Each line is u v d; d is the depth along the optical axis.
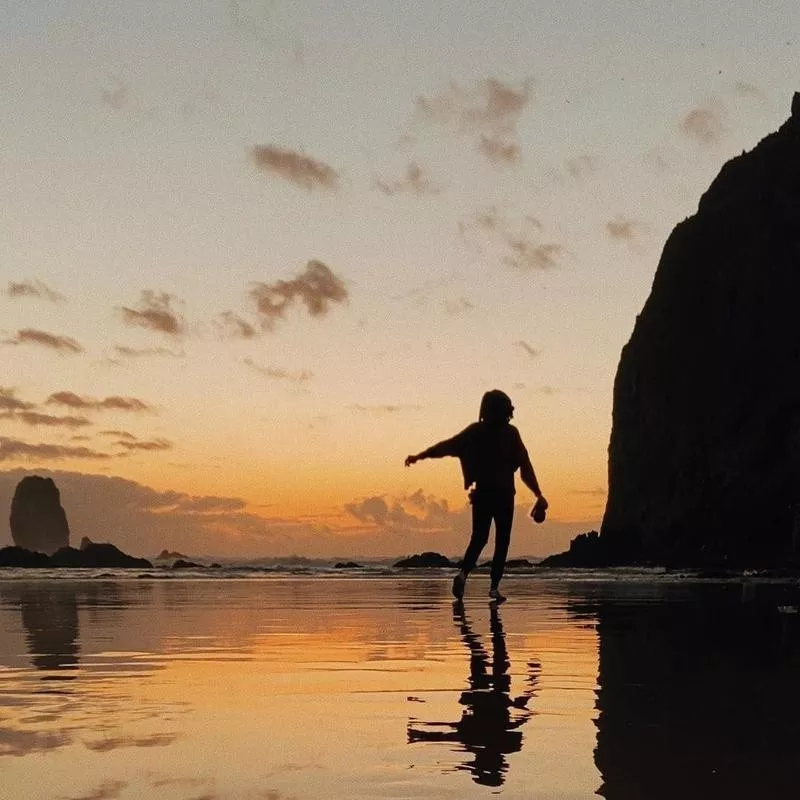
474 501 10.10
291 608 9.09
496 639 5.77
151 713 3.23
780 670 4.25
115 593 12.91
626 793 2.20
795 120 59.50
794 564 43.25
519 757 2.55
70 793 2.22
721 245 59.09
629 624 6.92
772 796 2.18
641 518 56.72
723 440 53.09
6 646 5.45
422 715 3.17
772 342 53.34
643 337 61.06
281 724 3.03
